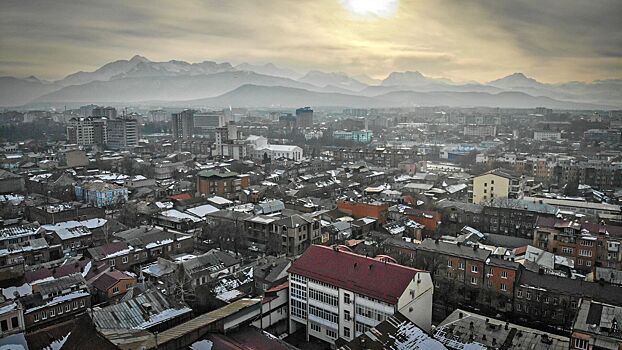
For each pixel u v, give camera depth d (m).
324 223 176.75
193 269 126.56
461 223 190.25
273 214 188.25
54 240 154.88
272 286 115.19
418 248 133.62
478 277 122.19
